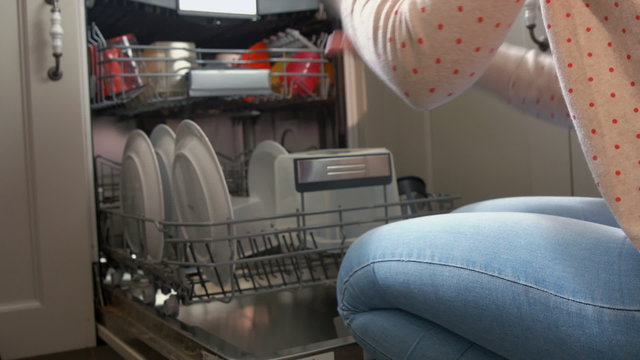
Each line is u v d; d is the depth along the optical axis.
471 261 0.56
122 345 1.19
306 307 1.21
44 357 1.34
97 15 1.56
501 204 0.86
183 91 1.48
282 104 1.84
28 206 1.36
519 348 0.55
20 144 1.35
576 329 0.49
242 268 1.31
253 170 1.44
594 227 0.56
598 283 0.49
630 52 0.45
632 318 0.46
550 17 0.47
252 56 1.70
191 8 1.50
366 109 1.77
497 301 0.54
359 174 1.07
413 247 0.62
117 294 1.33
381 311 0.70
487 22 0.53
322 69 1.57
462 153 1.69
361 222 1.04
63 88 1.38
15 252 1.35
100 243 1.45
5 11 1.34
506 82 0.87
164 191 1.36
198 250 1.12
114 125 1.86
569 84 0.47
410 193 1.46
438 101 0.61
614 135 0.46
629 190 0.46
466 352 0.61
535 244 0.54
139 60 1.35
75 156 1.39
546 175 1.41
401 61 0.57
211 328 1.06
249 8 1.56
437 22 0.54
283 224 1.14
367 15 0.61
